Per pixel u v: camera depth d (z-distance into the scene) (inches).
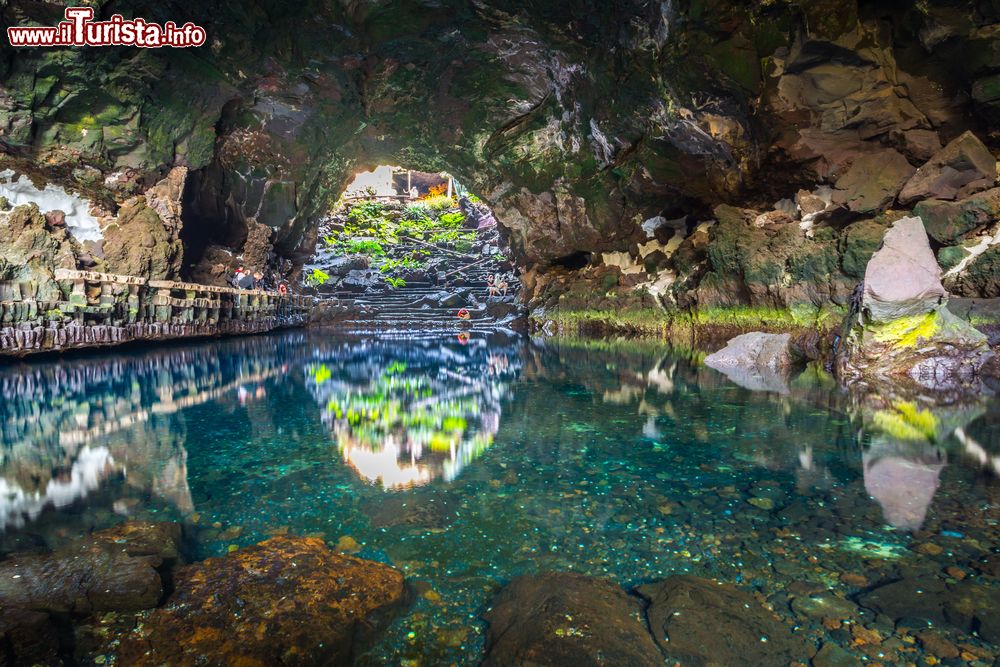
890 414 169.2
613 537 86.2
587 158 513.0
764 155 362.0
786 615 64.9
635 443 140.3
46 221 345.7
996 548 79.8
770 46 306.3
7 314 296.8
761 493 103.3
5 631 58.2
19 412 181.2
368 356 364.2
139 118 370.3
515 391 222.8
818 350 305.7
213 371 281.7
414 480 112.8
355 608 66.9
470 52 441.7
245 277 572.7
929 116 300.0
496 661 57.6
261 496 104.0
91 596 66.2
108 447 137.3
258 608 65.8
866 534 85.2
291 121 501.7
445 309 850.1
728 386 227.9
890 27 288.8
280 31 393.4
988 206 260.2
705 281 406.9
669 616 64.3
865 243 287.6
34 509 96.9
